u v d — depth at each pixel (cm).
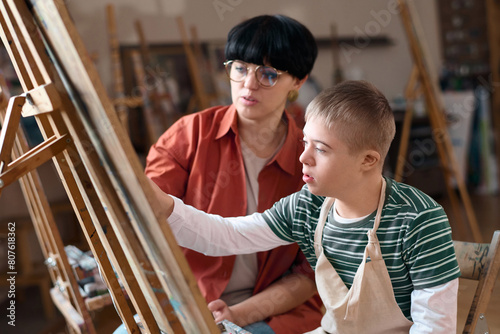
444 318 85
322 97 90
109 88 357
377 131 87
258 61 115
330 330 99
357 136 86
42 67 67
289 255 122
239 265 122
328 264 97
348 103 86
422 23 468
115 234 77
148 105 359
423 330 85
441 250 86
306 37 121
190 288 62
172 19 379
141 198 60
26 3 64
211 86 389
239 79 119
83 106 63
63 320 232
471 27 453
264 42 114
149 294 74
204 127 124
